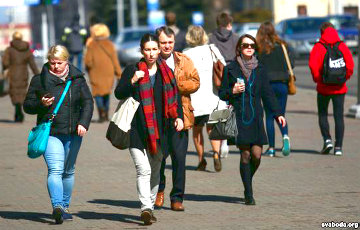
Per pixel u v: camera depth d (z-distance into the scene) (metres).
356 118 49.12
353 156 35.81
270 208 25.08
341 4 153.62
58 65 23.31
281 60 35.28
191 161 35.41
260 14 177.38
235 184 29.66
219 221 23.36
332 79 35.62
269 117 36.03
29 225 23.31
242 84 25.17
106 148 39.56
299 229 22.00
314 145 39.44
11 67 50.31
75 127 23.50
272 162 34.47
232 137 25.44
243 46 25.61
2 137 44.22
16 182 30.77
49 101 22.97
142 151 23.08
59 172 23.31
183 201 26.64
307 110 54.81
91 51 49.78
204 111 31.53
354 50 99.50
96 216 24.48
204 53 31.56
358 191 27.56
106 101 50.56
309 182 29.52
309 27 97.06
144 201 23.05
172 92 23.67
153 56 23.25
